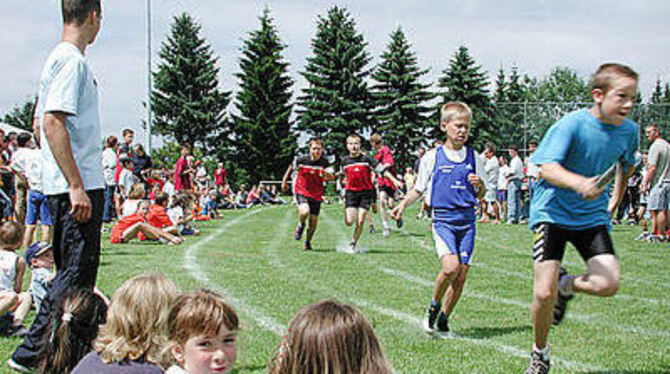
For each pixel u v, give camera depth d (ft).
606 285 11.55
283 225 52.75
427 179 16.57
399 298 20.75
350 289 22.16
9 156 44.93
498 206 55.83
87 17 12.84
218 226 51.55
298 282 23.43
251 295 20.77
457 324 17.35
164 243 36.96
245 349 14.42
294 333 6.77
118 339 9.29
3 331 15.93
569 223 12.05
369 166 32.76
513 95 207.21
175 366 8.72
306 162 33.42
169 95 187.93
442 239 16.03
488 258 30.99
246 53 182.29
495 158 55.88
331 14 187.01
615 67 11.73
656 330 16.84
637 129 12.34
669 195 38.50
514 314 18.56
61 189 12.51
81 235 12.53
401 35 182.80
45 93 12.53
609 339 15.83
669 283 24.35
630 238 41.63
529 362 13.76
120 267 26.35
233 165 179.52
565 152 11.82
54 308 12.24
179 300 8.60
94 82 13.01
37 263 16.83
